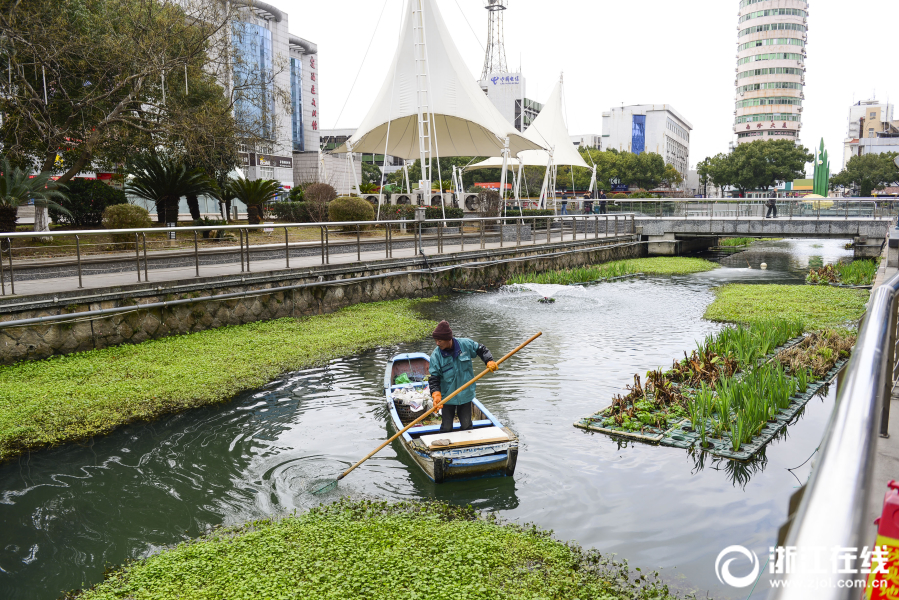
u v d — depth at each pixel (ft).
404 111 101.65
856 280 73.36
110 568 17.01
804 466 23.24
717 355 37.96
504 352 41.06
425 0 99.50
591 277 79.87
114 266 45.80
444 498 20.92
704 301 63.00
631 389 32.19
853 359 5.29
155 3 73.77
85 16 69.67
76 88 72.95
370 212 83.30
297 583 15.08
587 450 24.85
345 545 17.04
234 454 24.53
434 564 15.98
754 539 18.13
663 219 119.03
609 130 504.84
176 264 50.52
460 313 55.42
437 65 102.83
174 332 41.78
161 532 18.84
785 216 112.16
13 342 33.91
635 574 16.29
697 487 21.53
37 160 77.15
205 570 15.85
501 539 17.58
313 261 56.80
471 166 163.63
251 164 233.55
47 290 35.83
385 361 37.96
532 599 14.44
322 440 25.99
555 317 53.62
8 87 64.90
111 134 70.74
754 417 26.55
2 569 17.01
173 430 26.78
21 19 64.34
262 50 255.09
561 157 154.20
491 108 111.34
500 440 22.45
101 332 37.78
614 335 46.39
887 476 10.49
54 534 18.78
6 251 34.73
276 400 30.73
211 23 77.10
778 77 439.22
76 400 28.84
